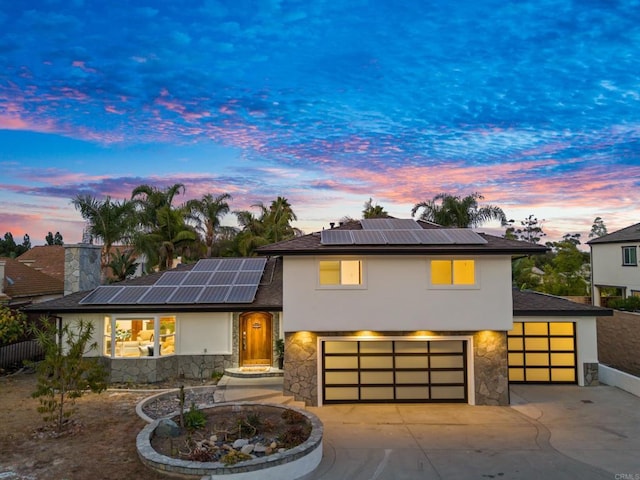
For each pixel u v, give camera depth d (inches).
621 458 433.4
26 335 791.7
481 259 607.8
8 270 1130.7
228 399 586.6
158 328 697.6
